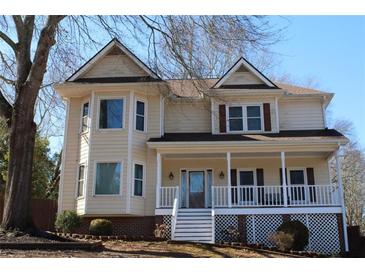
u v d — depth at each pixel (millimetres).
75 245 11344
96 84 20031
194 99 19844
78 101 21141
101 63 21328
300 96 21547
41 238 11961
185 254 12375
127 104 20094
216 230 18000
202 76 13891
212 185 20766
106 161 19438
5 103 13859
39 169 27312
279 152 19422
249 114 21281
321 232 17750
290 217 18000
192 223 17750
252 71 21609
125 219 19188
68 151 20391
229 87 21406
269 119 20969
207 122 21734
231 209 18219
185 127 21750
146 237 16156
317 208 17906
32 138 13297
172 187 18859
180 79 14289
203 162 21141
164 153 19469
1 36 13969
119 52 21297
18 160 12891
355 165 40938
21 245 10891
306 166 20781
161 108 20891
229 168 18906
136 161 19703
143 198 19500
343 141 18469
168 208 18469
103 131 19812
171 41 13273
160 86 19531
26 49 14016
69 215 18016
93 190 19109
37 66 13273
